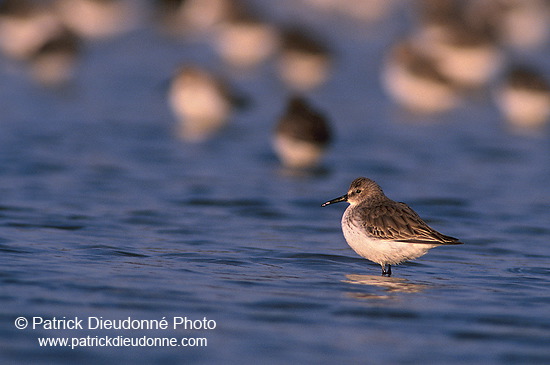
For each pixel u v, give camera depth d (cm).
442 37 3638
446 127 2700
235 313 983
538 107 2881
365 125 2689
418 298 1077
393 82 3095
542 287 1155
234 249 1334
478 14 4338
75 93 3094
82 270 1145
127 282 1093
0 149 2125
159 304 1004
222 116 2720
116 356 842
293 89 3369
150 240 1370
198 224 1508
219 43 4419
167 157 2153
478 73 3612
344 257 1315
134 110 2833
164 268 1188
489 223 1589
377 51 4200
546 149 2394
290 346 877
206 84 2677
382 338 912
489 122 2825
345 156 2230
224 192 1791
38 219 1475
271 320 962
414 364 838
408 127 2677
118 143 2298
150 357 841
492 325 966
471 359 857
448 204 1739
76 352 847
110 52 4056
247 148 2316
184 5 4609
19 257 1202
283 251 1334
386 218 1190
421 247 1173
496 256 1348
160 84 3328
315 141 2078
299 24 4531
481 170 2100
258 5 4972
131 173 1948
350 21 4925
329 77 3638
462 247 1403
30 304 979
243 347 873
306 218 1596
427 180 1972
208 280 1129
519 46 4462
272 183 1902
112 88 3228
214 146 2322
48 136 2333
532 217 1641
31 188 1744
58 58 3469
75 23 4378
